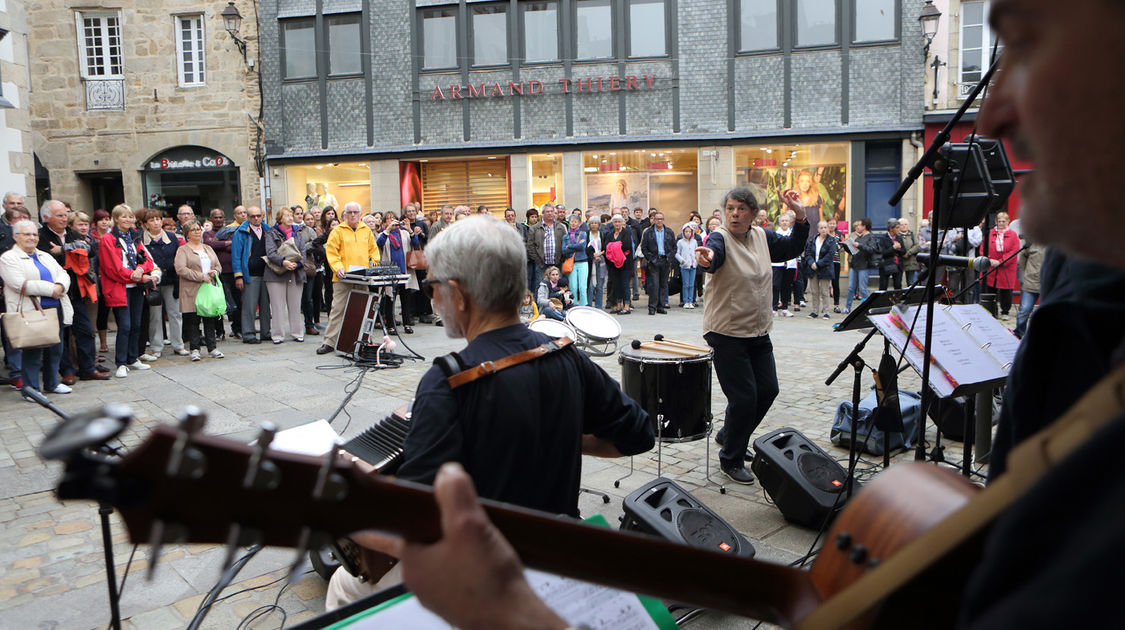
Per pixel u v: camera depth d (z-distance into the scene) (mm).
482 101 17016
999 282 11266
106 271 7852
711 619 2998
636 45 16594
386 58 17078
